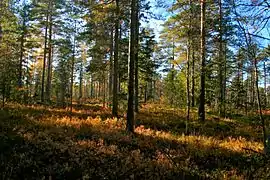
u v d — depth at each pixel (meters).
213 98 35.56
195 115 25.11
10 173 9.66
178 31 23.39
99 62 29.17
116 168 10.80
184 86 38.09
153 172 10.74
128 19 21.64
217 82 30.77
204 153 13.23
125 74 31.59
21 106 23.45
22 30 34.75
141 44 35.03
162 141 15.01
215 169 11.66
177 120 22.22
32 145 12.40
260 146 14.79
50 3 36.50
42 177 9.70
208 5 22.23
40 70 56.84
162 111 28.06
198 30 22.12
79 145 12.80
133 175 10.28
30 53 39.97
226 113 28.12
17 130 14.42
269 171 10.95
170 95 39.88
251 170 11.33
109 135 14.85
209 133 18.97
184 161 12.04
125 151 12.80
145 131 17.17
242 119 24.81
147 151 13.25
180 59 30.23
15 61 26.95
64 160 11.26
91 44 33.88
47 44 38.75
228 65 24.66
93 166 10.95
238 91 32.53
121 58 30.92
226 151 13.70
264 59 14.40
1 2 30.67
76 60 45.75
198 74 22.44
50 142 12.73
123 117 22.08
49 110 23.20
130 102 16.53
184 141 15.22
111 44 26.50
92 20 21.80
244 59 15.23
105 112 24.56
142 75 40.09
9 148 11.80
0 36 30.12
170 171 10.88
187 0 20.64
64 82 40.53
